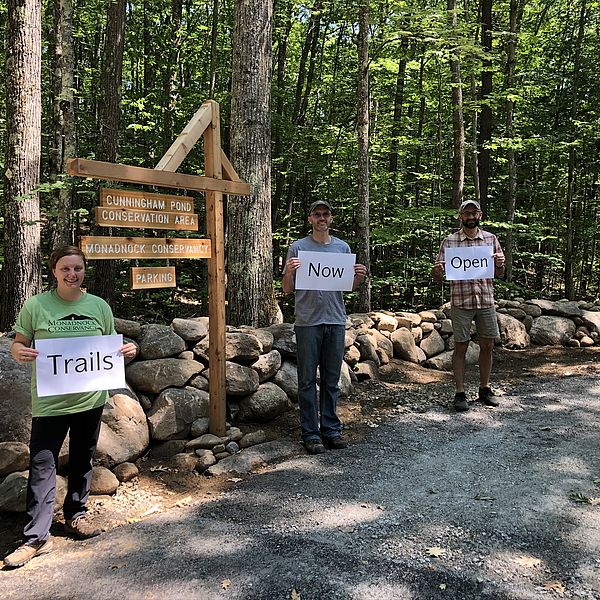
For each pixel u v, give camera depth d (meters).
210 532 3.18
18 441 3.58
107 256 3.67
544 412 5.36
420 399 5.79
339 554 2.92
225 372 4.48
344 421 5.10
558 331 8.35
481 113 11.88
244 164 5.74
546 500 3.51
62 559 2.95
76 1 12.30
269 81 5.82
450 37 8.27
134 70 16.48
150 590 2.64
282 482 3.85
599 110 12.02
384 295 12.66
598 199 13.22
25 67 7.00
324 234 4.55
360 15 8.00
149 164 11.47
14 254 7.11
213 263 4.34
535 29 13.79
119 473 3.79
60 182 6.38
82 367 3.15
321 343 4.52
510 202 11.52
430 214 9.48
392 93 14.61
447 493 3.64
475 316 5.51
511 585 2.63
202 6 13.67
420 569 2.77
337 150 13.41
